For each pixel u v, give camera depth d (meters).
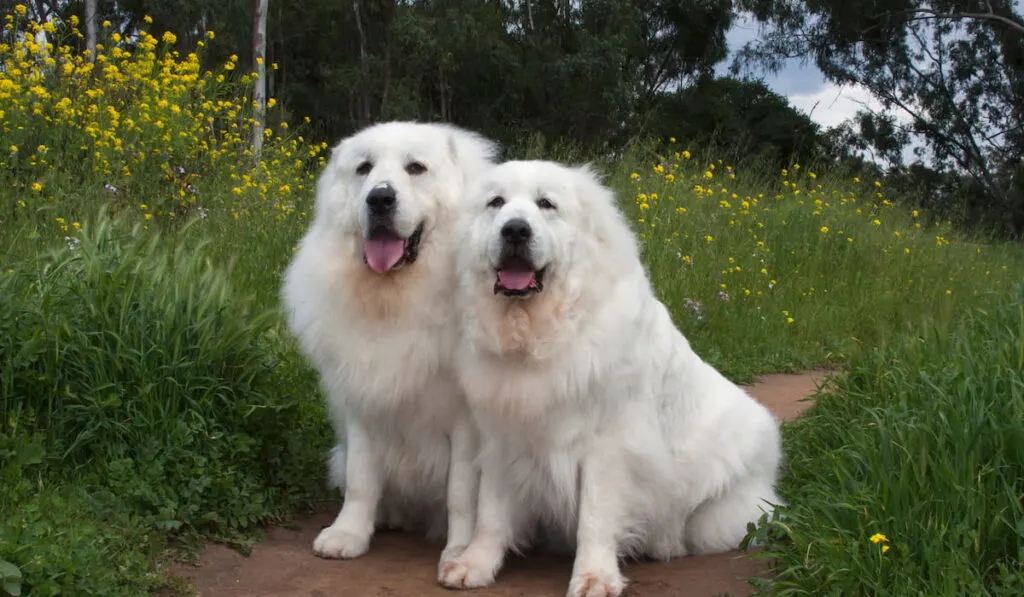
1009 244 15.68
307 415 4.96
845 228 11.62
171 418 4.05
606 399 3.43
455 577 3.44
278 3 31.48
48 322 3.99
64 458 3.84
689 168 13.46
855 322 9.33
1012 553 2.97
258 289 6.60
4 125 7.71
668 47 35.03
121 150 7.83
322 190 4.07
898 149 32.19
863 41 31.77
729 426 3.92
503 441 3.55
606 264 3.56
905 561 2.88
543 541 4.06
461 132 4.21
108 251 4.70
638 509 3.55
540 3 30.84
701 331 8.31
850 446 3.90
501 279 3.31
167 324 4.16
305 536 4.03
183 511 3.77
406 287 3.71
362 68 30.12
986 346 4.33
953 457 3.29
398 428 3.88
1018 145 31.19
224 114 10.36
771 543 3.57
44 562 2.90
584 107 28.25
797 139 29.72
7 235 5.98
